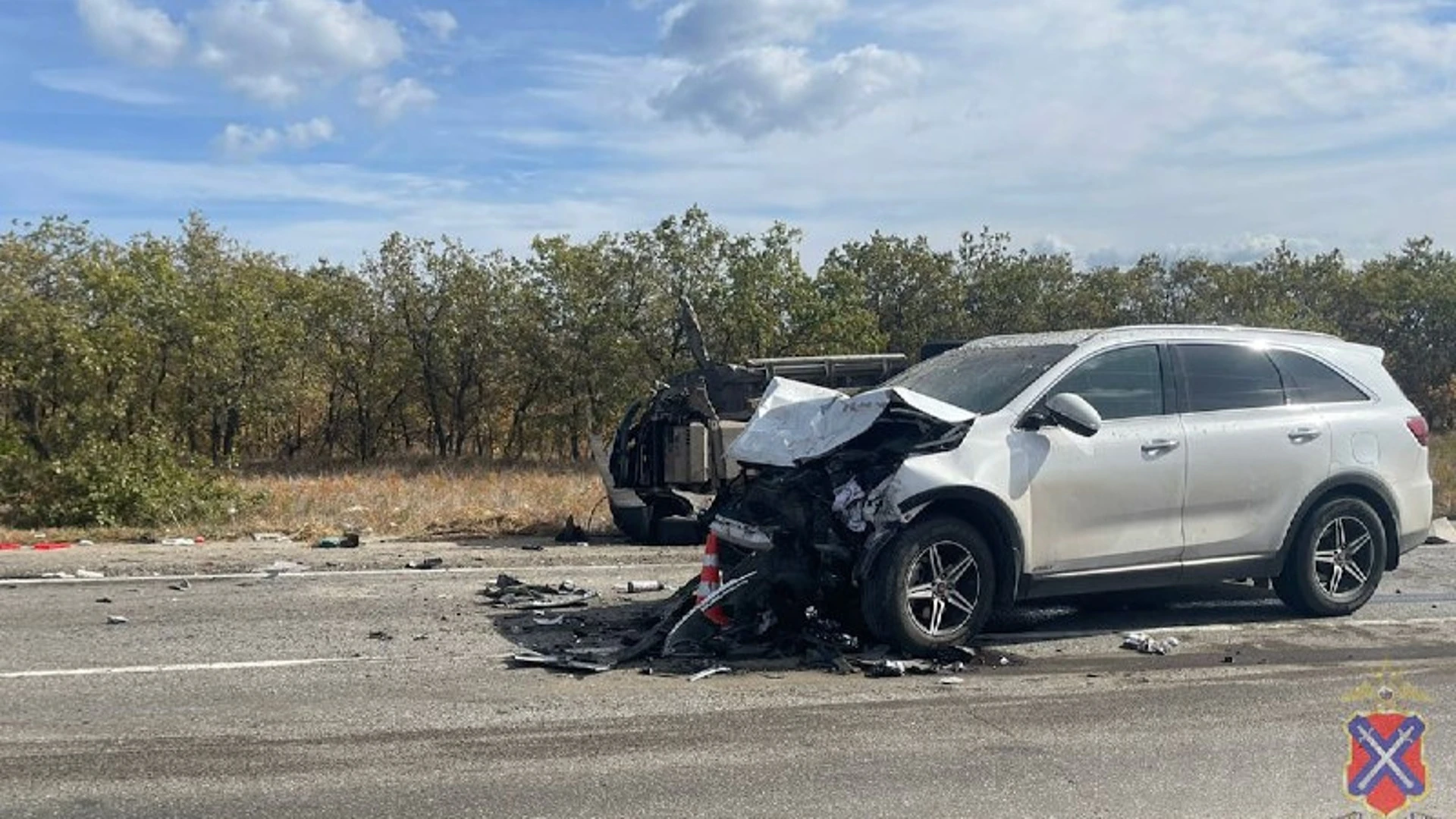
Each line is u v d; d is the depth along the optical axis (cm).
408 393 3241
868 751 526
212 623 782
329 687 625
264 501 1447
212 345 2672
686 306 1352
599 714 579
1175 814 454
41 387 2127
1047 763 511
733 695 614
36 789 473
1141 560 746
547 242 2927
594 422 2947
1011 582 709
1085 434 709
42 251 2670
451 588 911
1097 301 3403
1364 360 846
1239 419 779
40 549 1130
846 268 3077
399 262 3066
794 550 708
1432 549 1120
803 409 749
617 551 1127
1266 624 788
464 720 568
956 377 789
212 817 446
